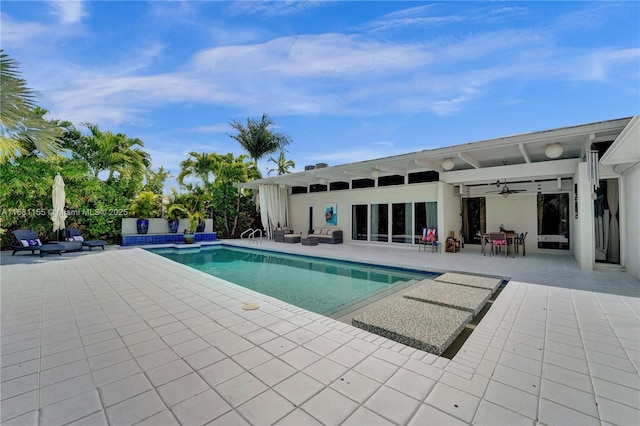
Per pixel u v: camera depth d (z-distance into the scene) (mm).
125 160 13453
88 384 2393
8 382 2424
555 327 3543
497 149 8062
